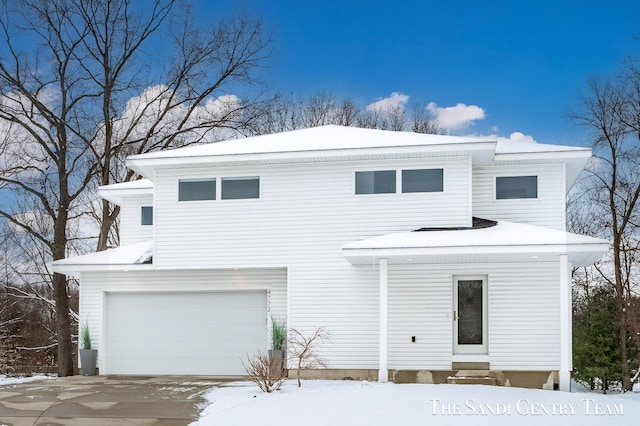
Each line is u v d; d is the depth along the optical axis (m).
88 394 14.37
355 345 17.11
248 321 18.58
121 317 19.22
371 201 17.38
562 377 15.09
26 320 32.41
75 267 18.66
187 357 18.77
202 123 30.36
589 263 17.34
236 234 18.00
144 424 11.59
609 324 18.91
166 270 18.83
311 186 17.75
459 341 16.80
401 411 11.81
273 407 12.29
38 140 25.81
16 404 13.37
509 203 17.89
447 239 15.39
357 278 17.30
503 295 16.64
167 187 18.47
